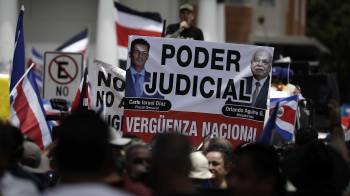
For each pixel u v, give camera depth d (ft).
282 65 70.44
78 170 23.16
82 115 24.31
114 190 22.25
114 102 48.62
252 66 47.57
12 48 91.35
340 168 29.99
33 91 47.67
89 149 23.15
